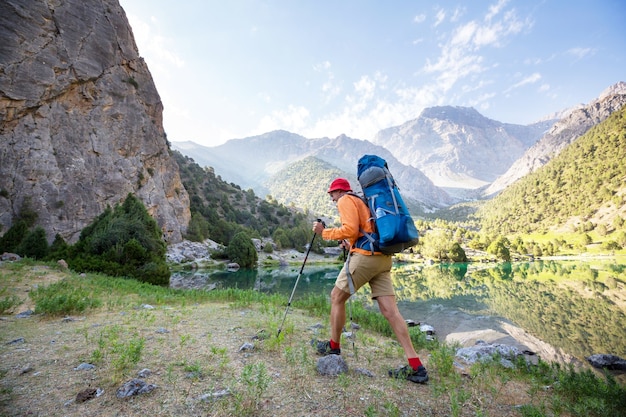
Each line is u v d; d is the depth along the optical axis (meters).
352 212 3.30
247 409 2.28
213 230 94.75
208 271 55.34
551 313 17.19
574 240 129.88
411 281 38.94
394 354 4.36
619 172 170.00
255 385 2.59
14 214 48.25
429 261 83.19
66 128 57.94
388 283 3.42
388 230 3.01
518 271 53.59
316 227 4.06
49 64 56.56
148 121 76.31
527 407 2.67
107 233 18.53
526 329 13.16
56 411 2.21
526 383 3.95
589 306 19.50
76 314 5.90
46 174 52.78
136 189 67.94
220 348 3.76
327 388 2.76
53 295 7.38
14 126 51.62
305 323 6.25
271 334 4.38
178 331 4.69
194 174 151.12
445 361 3.72
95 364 3.11
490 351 6.61
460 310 18.30
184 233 82.31
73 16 62.66
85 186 57.62
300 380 2.90
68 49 60.16
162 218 72.81
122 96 69.75
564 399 3.30
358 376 3.13
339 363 3.24
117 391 2.51
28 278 10.71
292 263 78.88
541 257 99.75
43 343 3.85
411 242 3.09
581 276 41.72
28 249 22.14
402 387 2.96
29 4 56.19
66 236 52.38
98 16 67.81
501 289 29.61
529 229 168.62
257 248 92.94
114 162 64.62
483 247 113.31
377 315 7.54
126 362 3.08
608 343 10.77
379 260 3.26
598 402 3.12
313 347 4.05
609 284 31.97
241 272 54.50
